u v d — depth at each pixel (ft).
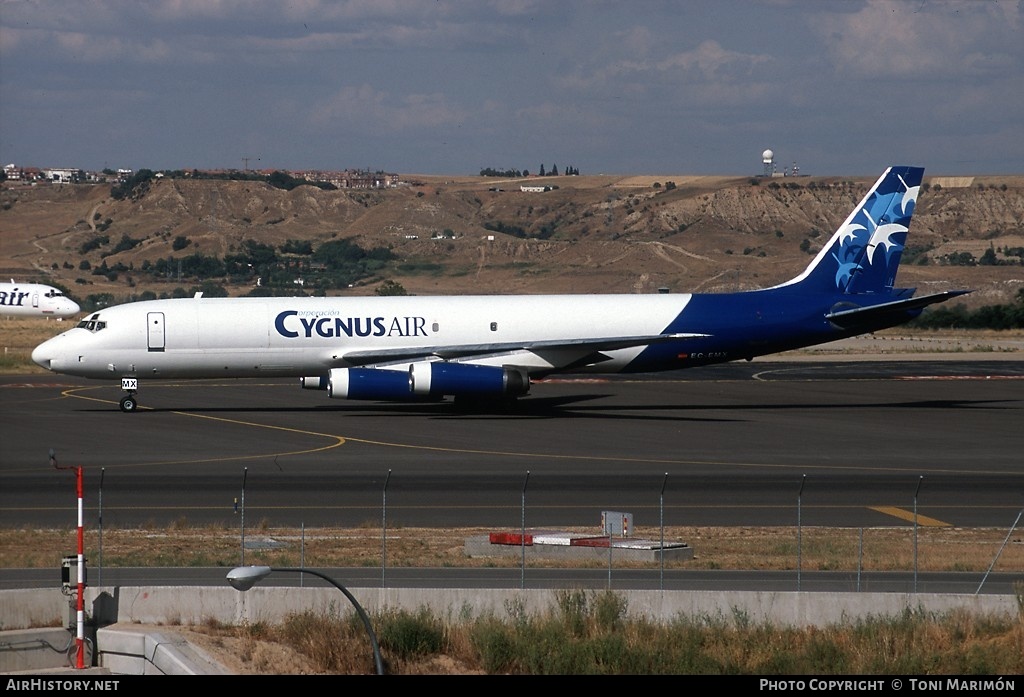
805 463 621.31
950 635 331.36
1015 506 512.63
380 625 334.24
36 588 354.74
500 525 467.93
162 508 500.33
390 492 537.65
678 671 312.09
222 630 342.64
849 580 376.68
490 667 321.52
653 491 542.16
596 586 367.25
